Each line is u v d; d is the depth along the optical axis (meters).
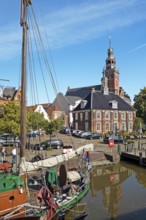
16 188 13.42
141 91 88.12
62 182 16.92
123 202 20.81
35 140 52.25
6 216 12.48
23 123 17.03
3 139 42.06
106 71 126.75
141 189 24.84
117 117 78.19
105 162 36.19
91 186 25.97
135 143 55.47
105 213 18.31
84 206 19.61
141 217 17.62
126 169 34.38
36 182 17.08
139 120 78.75
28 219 12.27
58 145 43.59
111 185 26.36
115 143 53.56
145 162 35.84
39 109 77.06
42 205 14.28
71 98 98.38
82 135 63.31
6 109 37.59
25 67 17.53
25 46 17.62
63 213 15.25
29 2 17.88
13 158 28.02
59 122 46.16
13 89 72.88
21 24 17.61
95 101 77.31
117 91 125.69
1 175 14.32
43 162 16.91
